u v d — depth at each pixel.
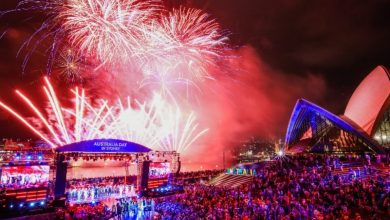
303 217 21.12
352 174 30.95
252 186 33.31
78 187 34.59
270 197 27.39
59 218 25.23
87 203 31.02
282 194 27.88
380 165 34.62
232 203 26.09
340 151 48.91
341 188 26.03
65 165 29.67
